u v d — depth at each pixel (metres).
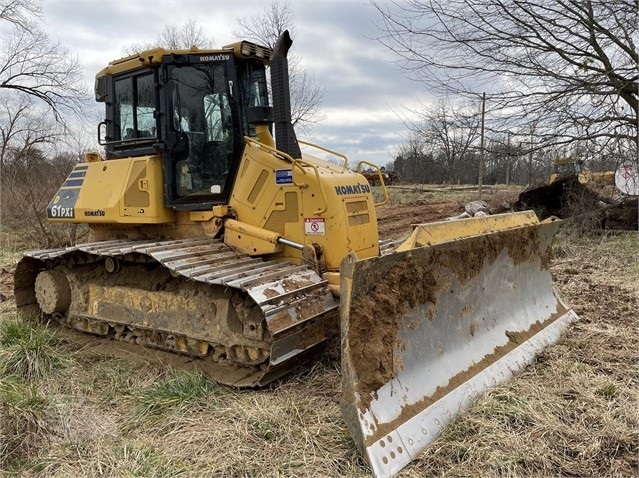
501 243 4.94
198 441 3.63
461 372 4.16
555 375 4.50
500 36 9.23
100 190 5.79
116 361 5.13
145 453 3.51
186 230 5.53
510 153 10.06
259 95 5.49
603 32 8.99
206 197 5.34
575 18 9.02
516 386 4.27
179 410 4.05
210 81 5.23
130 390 4.49
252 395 4.25
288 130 4.90
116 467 3.36
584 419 3.79
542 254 5.89
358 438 3.26
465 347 4.39
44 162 16.73
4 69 24.56
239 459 3.38
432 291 4.05
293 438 3.61
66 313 6.07
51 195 12.48
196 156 5.36
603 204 11.88
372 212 5.32
